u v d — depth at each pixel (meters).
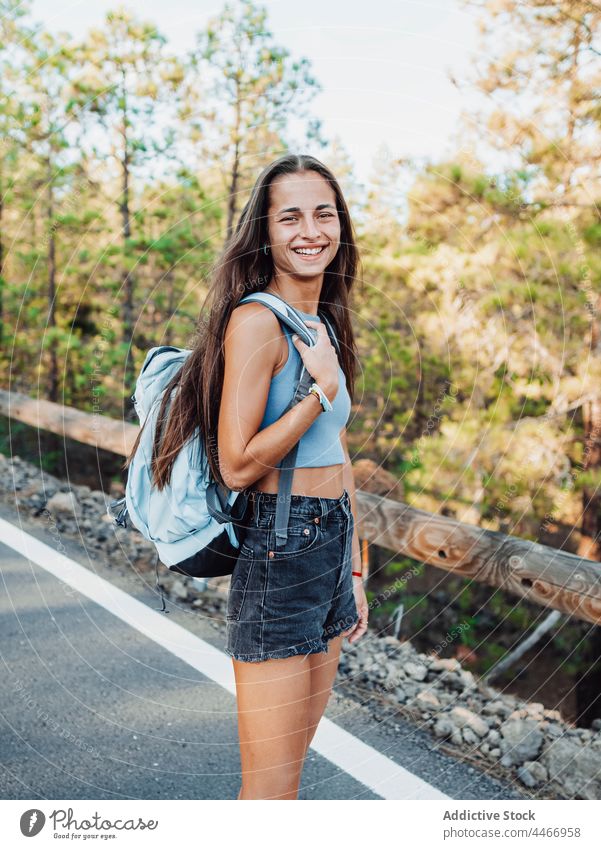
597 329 4.76
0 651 2.73
